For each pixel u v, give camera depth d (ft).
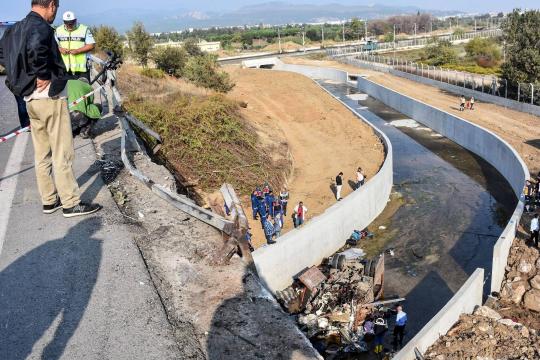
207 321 14.69
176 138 80.23
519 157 92.73
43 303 15.14
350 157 107.04
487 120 128.98
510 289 58.34
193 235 19.89
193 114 86.99
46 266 17.16
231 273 17.26
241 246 18.45
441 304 59.41
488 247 72.54
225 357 13.24
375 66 258.16
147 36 157.48
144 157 34.53
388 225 81.05
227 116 94.84
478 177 101.76
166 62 155.02
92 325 14.20
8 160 29.25
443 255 70.95
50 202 21.13
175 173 72.23
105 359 12.91
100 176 26.58
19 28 16.98
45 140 20.01
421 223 81.41
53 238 19.12
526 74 145.07
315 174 98.07
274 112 145.18
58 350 13.17
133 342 13.57
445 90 180.96
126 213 21.88
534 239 63.46
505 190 93.81
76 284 16.12
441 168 108.78
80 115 34.60
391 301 59.26
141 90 97.76
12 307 14.92
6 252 18.06
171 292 16.07
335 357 49.29
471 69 215.31
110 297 15.52
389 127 149.59
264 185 81.92
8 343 13.38
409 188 97.71
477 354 43.32
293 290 58.23
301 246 62.13
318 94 178.19
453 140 128.67
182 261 17.89
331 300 56.39
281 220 73.51
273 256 57.36
